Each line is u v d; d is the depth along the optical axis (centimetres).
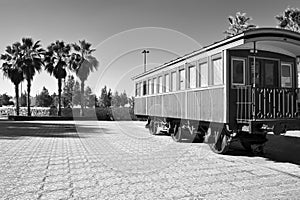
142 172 682
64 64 3306
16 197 497
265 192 531
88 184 580
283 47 948
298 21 2466
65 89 3447
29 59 3212
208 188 555
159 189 549
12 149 1028
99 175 653
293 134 1578
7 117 3588
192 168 732
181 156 907
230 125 894
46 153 946
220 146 955
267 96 931
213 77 983
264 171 702
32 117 3158
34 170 698
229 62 913
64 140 1318
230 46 884
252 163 802
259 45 926
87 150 1011
